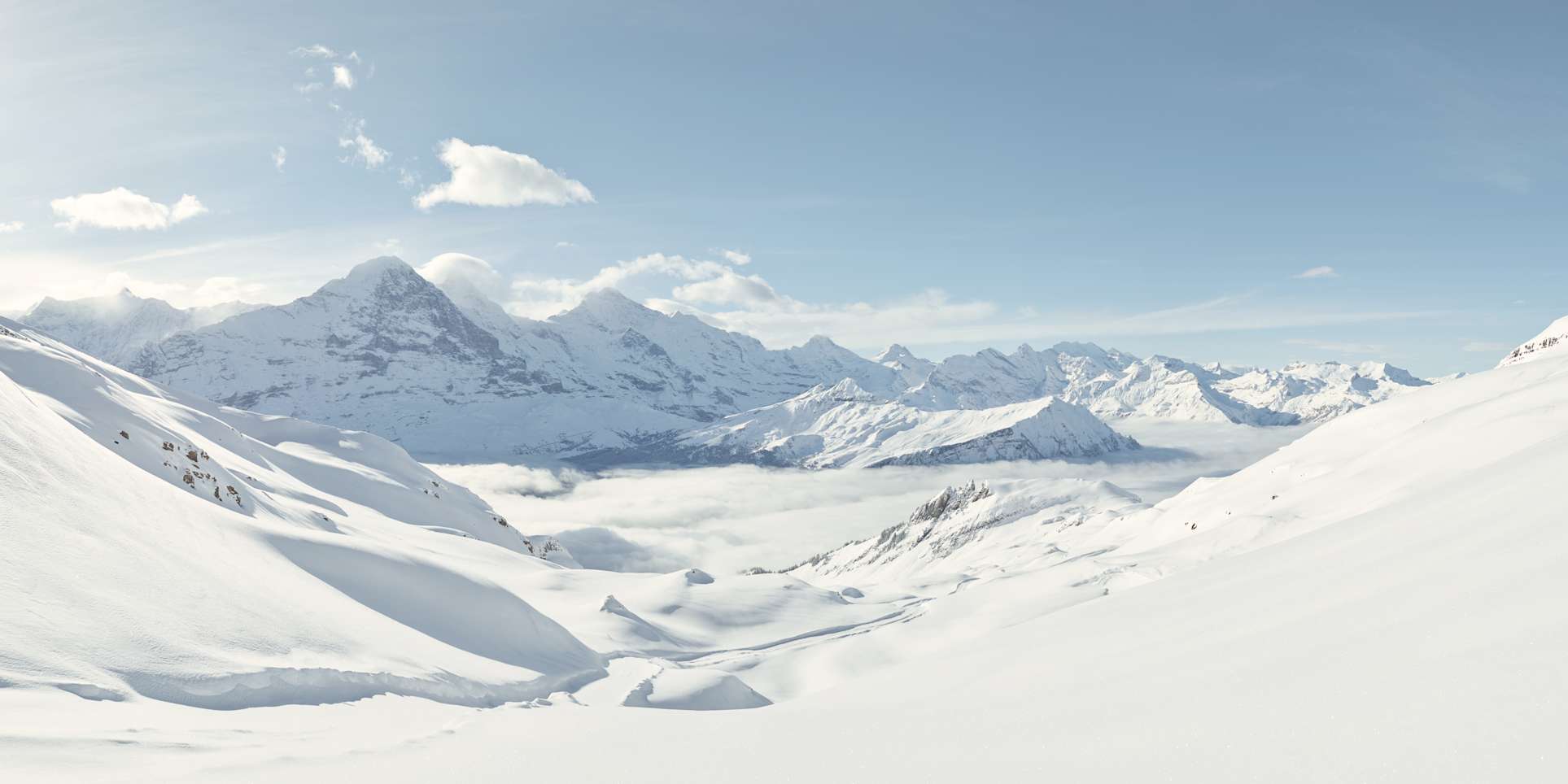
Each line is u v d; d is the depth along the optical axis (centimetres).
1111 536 9150
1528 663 296
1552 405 3750
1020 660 764
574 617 5122
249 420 10488
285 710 1377
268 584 2020
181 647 1388
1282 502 4959
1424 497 938
